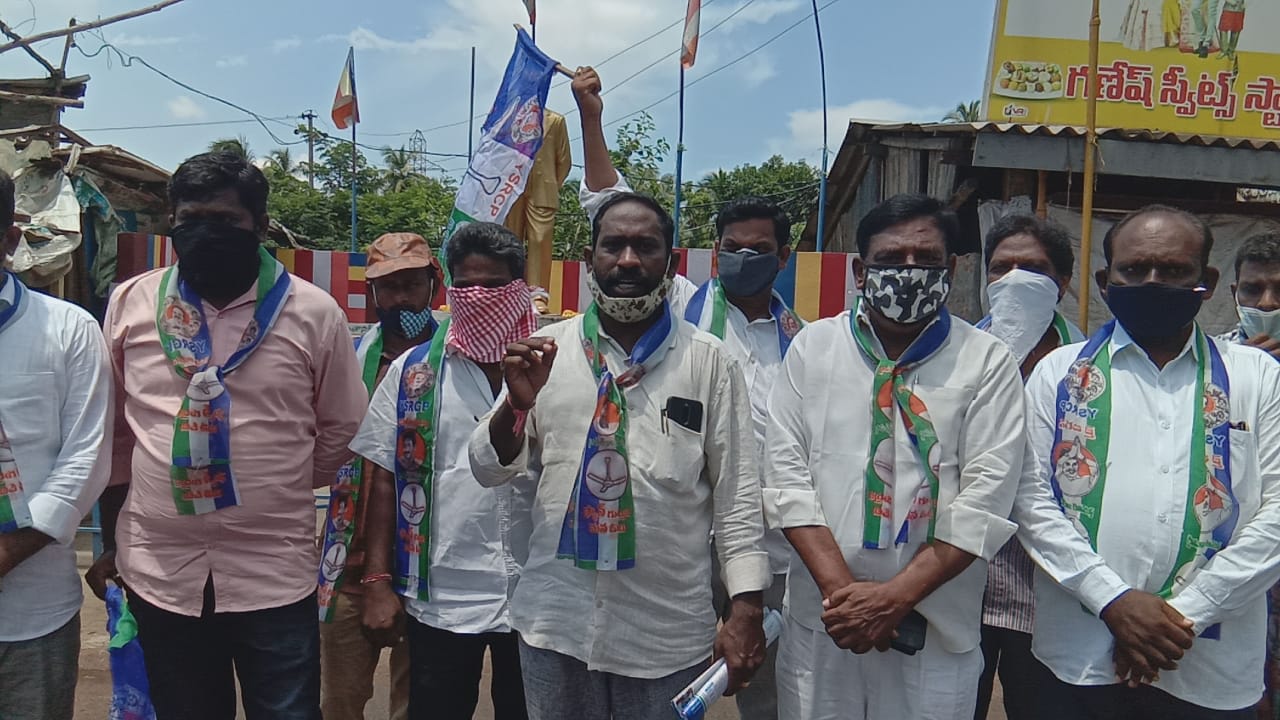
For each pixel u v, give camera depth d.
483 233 3.08
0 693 2.69
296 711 2.87
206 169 2.71
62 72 10.50
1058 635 2.64
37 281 7.61
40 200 7.98
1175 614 2.39
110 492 3.00
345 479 3.42
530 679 2.55
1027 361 3.42
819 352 2.72
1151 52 8.91
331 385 3.02
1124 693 2.61
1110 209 8.68
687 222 22.39
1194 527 2.47
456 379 3.11
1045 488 2.66
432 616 3.05
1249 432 2.53
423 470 3.07
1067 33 8.91
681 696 2.35
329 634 3.43
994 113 8.98
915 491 2.52
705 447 2.57
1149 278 2.56
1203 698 2.50
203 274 2.74
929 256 2.57
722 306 3.65
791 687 2.71
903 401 2.55
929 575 2.44
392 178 30.11
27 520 2.62
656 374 2.52
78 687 4.50
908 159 9.44
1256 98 8.91
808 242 15.47
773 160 26.09
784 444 2.69
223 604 2.79
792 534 2.60
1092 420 2.63
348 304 6.82
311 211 23.97
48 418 2.71
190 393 2.72
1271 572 2.41
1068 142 8.14
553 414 2.52
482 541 3.06
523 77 4.47
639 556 2.44
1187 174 8.19
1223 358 2.62
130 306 2.88
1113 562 2.54
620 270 2.47
